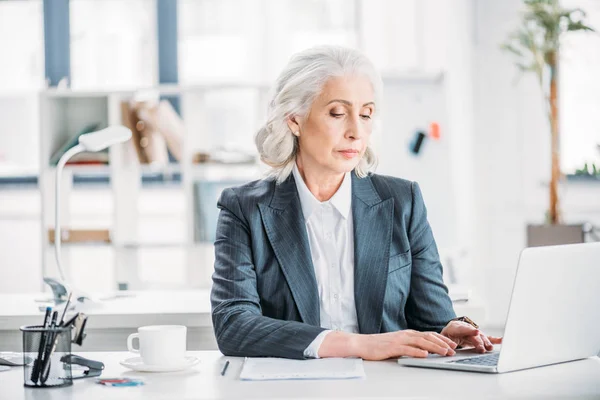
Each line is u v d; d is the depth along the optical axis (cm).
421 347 168
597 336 174
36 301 273
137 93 489
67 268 504
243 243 196
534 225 465
